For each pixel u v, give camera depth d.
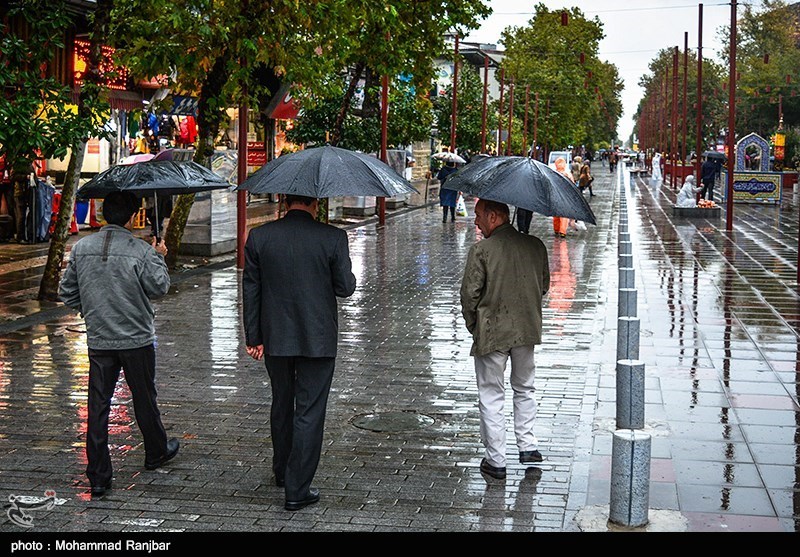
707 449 7.52
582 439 7.81
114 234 6.64
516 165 6.91
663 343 11.67
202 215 20.02
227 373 10.09
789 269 19.27
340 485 6.73
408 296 15.48
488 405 6.96
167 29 15.52
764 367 10.42
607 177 80.75
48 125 11.97
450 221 30.47
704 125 96.50
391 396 9.23
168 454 7.09
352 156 6.46
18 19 17.59
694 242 24.80
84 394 9.15
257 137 34.22
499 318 6.89
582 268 18.92
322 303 6.21
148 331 6.68
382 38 21.41
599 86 98.31
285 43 16.67
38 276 16.67
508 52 84.56
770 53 85.94
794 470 7.05
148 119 26.78
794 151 72.31
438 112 47.69
